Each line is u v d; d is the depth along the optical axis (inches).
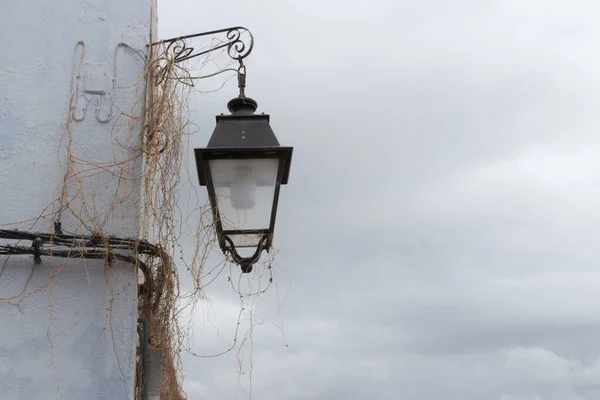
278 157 160.4
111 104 172.1
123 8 181.9
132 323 156.9
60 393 151.0
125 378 153.1
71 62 174.7
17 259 157.9
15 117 168.2
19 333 153.7
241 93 173.9
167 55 179.9
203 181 167.9
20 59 173.3
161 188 175.3
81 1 180.7
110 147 168.2
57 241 156.6
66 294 157.2
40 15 177.9
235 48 181.5
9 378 150.8
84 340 154.8
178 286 172.9
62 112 169.8
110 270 159.8
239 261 157.0
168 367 185.2
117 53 177.5
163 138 176.6
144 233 174.2
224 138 159.3
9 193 162.4
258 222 156.7
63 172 165.0
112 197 164.4
